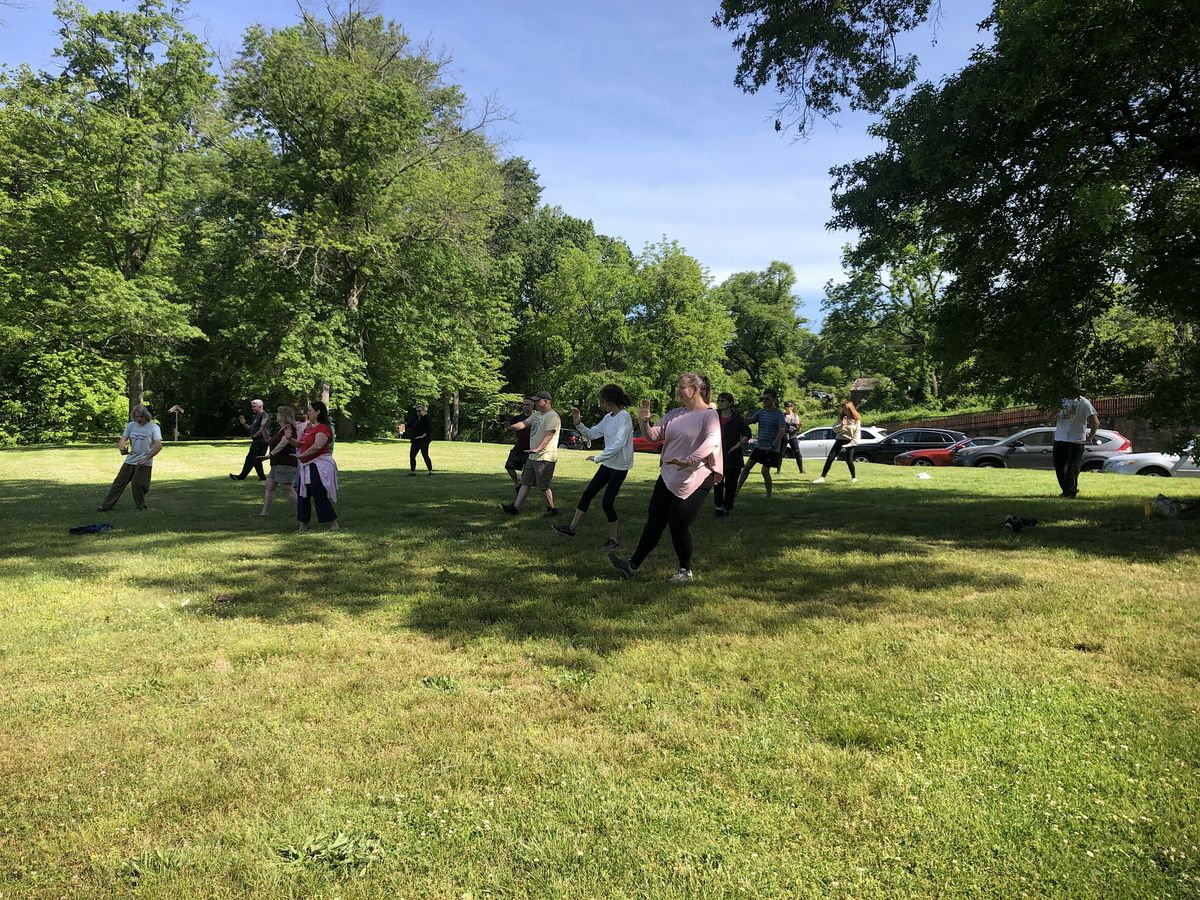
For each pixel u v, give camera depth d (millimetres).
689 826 2504
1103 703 3367
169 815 2652
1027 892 2150
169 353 29688
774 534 8094
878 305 43219
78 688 3826
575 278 45500
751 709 3451
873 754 2990
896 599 5266
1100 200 6816
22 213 27281
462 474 16984
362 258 30438
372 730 3299
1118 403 27031
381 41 31375
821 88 10367
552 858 2355
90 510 10875
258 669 4094
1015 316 8695
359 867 2338
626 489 13414
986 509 10008
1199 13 6832
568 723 3359
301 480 8891
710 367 44281
